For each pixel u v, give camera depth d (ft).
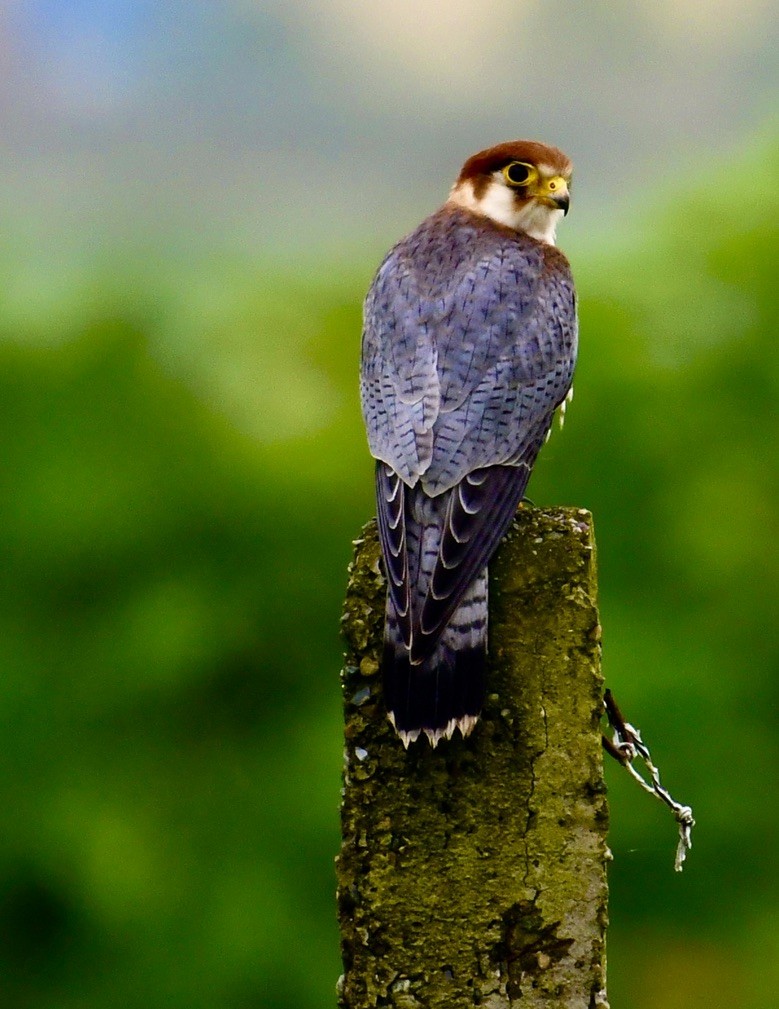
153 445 42.14
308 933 39.50
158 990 39.55
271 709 43.24
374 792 16.22
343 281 44.80
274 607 42.75
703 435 41.81
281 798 41.22
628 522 42.01
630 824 39.47
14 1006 40.50
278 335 43.70
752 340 42.14
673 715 39.78
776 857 40.65
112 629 41.93
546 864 15.94
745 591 41.83
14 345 42.32
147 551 42.19
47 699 41.68
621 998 40.91
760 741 40.75
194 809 41.81
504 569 16.53
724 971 41.09
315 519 42.80
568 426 41.78
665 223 43.98
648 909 40.83
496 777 16.05
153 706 42.39
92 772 41.60
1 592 41.88
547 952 15.93
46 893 41.11
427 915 16.06
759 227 42.96
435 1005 16.02
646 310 42.75
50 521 41.19
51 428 42.14
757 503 41.86
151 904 40.14
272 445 42.63
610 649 40.27
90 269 43.91
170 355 43.24
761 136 44.98
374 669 16.62
